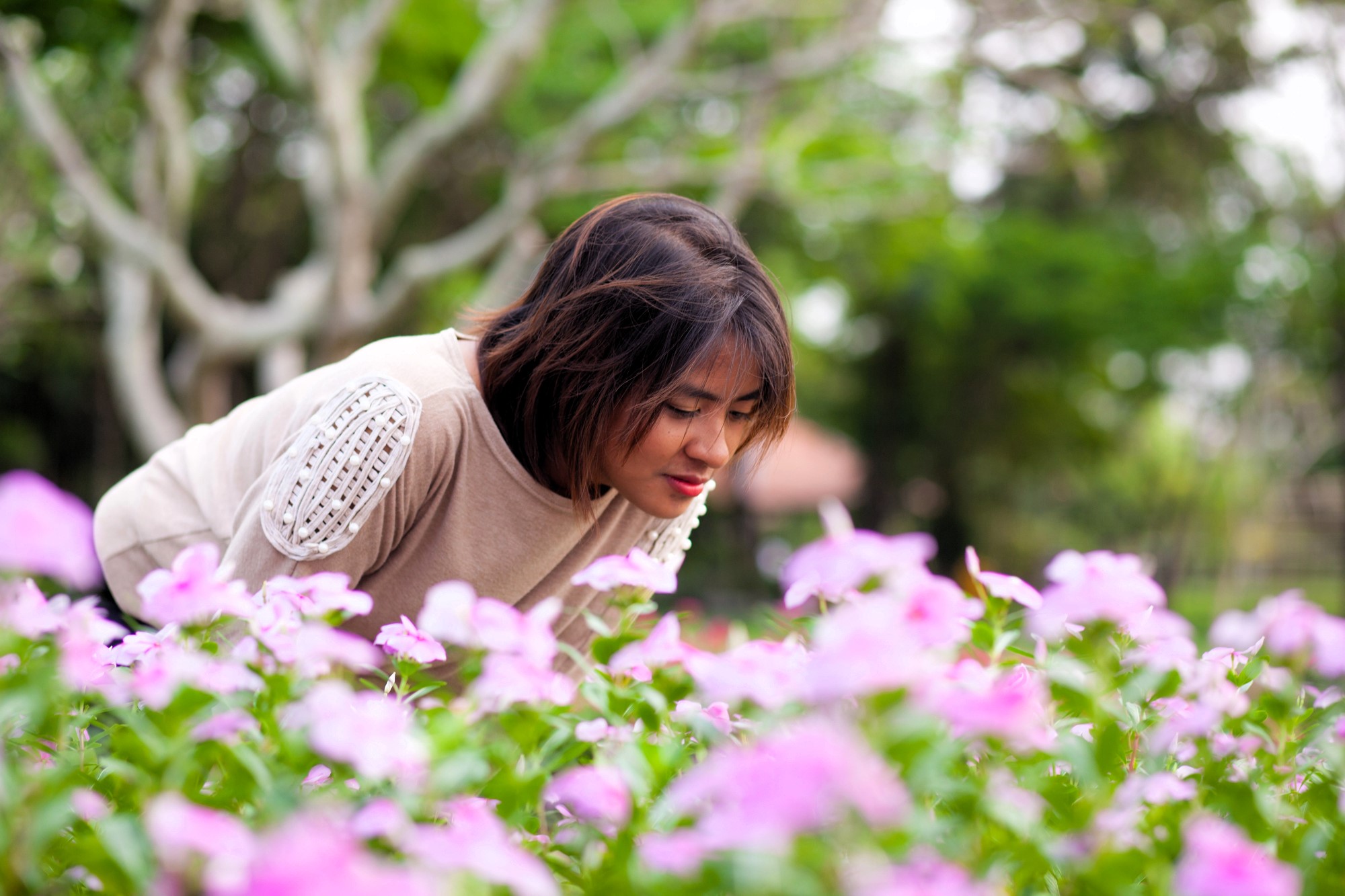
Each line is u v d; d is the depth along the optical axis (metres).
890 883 0.65
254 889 0.55
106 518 1.82
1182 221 15.10
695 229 1.48
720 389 1.40
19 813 0.76
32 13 7.18
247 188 13.14
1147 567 1.09
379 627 1.63
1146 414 20.20
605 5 10.07
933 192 8.84
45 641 1.01
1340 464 26.41
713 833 0.65
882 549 0.83
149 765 0.82
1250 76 12.75
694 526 1.86
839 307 16.84
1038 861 0.81
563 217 10.37
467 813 0.85
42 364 13.30
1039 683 0.99
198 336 7.45
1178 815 0.91
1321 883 0.90
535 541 1.59
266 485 1.49
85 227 8.83
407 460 1.48
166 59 7.04
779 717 0.83
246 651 0.95
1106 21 8.01
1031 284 14.41
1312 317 15.94
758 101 7.98
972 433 18.30
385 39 8.51
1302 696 1.14
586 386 1.42
